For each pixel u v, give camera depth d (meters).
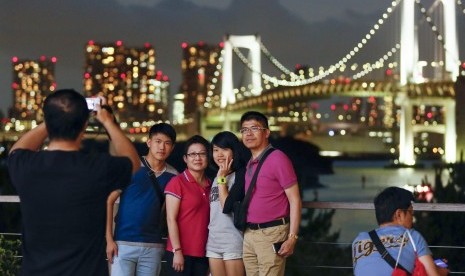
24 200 2.64
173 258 4.12
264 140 4.05
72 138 2.67
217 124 78.81
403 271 3.21
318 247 7.24
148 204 4.01
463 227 7.34
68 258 2.60
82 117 2.67
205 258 4.22
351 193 50.88
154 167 4.13
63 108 2.64
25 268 2.65
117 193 3.89
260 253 3.99
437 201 9.65
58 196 2.59
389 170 75.50
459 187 9.73
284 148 59.06
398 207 3.34
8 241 5.14
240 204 4.05
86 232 2.62
